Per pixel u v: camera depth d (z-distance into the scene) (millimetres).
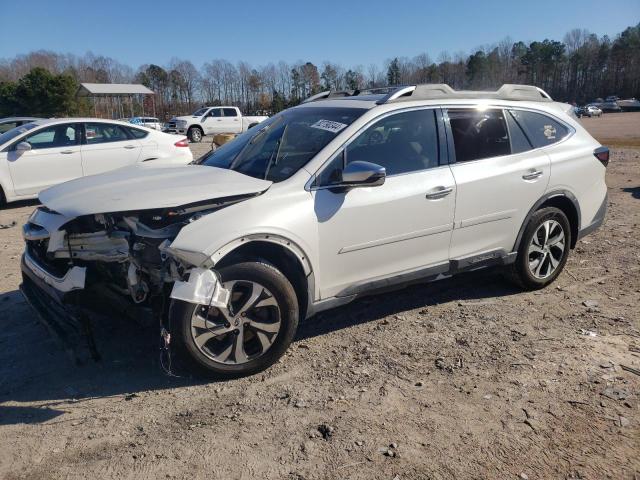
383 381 3561
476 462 2775
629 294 5000
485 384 3498
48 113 45438
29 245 4211
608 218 7895
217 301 3320
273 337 3635
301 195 3734
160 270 3598
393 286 4223
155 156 10945
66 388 3570
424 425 3082
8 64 80562
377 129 4137
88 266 3816
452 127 4508
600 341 4059
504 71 97312
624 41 105688
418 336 4215
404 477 2672
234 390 3490
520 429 3031
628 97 105625
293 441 2963
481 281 5414
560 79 109250
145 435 3045
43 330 4426
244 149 4551
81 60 86750
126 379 3668
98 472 2758
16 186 9680
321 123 4281
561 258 5199
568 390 3404
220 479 2691
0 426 3168
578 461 2775
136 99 64688
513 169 4699
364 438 2971
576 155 5180
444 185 4293
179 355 3416
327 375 3654
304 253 3693
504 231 4738
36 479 2719
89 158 10305
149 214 3555
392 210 4039
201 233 3346
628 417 3121
